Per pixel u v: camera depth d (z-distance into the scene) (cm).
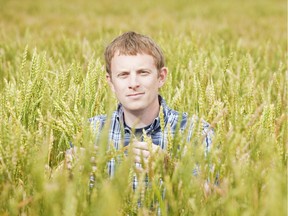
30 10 1727
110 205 146
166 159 191
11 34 940
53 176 197
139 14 1580
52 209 159
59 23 1232
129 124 247
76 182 173
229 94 330
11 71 460
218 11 1703
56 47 626
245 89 334
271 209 145
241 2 2064
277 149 203
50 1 2080
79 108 263
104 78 316
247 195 171
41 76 278
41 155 171
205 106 265
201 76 312
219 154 186
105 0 2211
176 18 1459
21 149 191
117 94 237
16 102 243
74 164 191
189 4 2005
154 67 234
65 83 295
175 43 565
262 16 1530
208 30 959
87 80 265
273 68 522
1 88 356
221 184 183
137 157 209
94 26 1135
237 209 168
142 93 231
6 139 190
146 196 184
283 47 706
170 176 189
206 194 184
